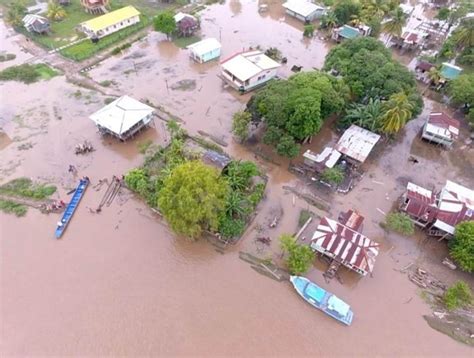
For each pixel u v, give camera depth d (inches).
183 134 2252.7
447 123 2261.3
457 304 1521.9
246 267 1663.4
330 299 1509.6
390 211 1891.0
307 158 2055.9
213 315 1508.4
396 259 1702.8
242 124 2126.0
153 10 3634.4
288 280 1617.9
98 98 2586.1
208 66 2950.3
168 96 2620.6
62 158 2155.5
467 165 2185.0
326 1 3791.8
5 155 2162.9
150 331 1459.2
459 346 1439.5
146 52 3093.0
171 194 1579.7
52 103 2536.9
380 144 2288.4
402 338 1455.5
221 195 1667.1
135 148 2230.6
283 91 2130.9
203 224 1743.4
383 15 3383.4
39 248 1724.9
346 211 1887.3
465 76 2493.8
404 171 2122.3
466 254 1561.3
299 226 1806.1
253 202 1847.9
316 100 1973.4
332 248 1599.4
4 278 1611.7
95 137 2295.8
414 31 3245.6
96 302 1540.4
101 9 3526.1
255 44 3233.3
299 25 3572.8
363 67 2325.3
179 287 1596.9
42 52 3034.0
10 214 1863.9
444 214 1721.2
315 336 1456.7
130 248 1729.8
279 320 1498.5
